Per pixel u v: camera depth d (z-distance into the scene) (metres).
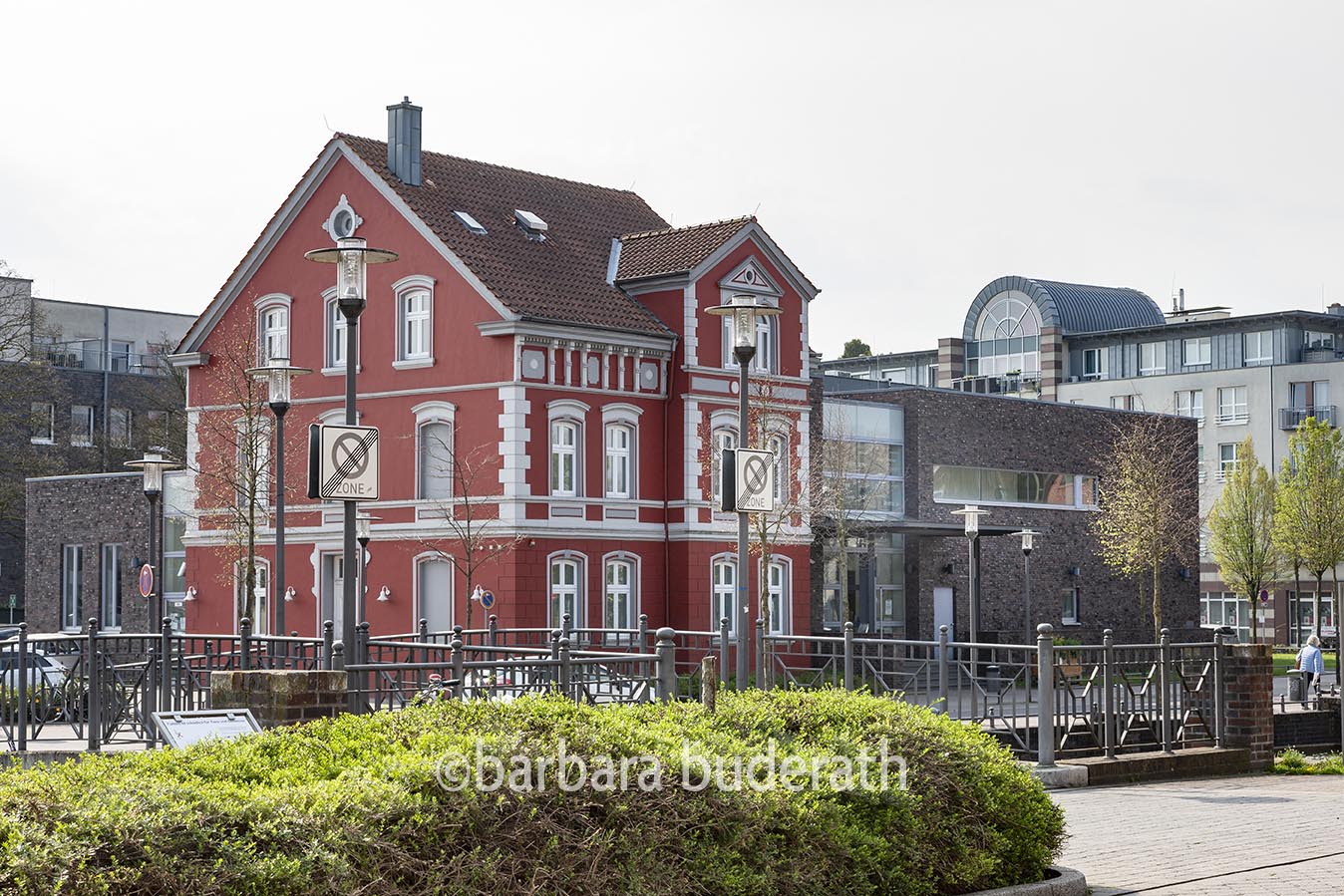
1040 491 55.72
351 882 7.63
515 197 43.03
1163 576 60.44
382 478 40.44
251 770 8.95
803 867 9.75
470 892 8.08
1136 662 21.78
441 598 39.28
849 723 11.39
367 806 8.01
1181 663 22.45
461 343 39.09
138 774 8.28
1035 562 55.03
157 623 33.19
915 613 50.22
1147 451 58.75
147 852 7.07
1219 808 17.19
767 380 41.62
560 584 38.78
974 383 93.31
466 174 42.72
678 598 40.66
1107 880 12.38
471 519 38.59
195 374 44.28
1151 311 95.50
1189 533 61.62
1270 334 85.94
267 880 7.32
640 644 27.75
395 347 40.22
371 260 17.48
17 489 62.72
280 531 29.27
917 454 51.00
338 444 15.73
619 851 8.82
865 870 10.20
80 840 6.93
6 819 6.93
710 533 41.00
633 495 40.31
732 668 39.97
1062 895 11.49
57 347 78.12
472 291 38.88
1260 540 71.44
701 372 41.06
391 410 40.34
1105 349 91.38
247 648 19.17
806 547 43.22
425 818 8.10
